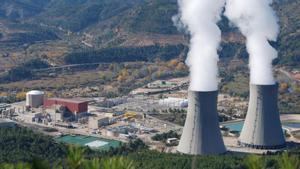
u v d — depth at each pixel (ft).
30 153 344.90
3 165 80.43
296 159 80.07
